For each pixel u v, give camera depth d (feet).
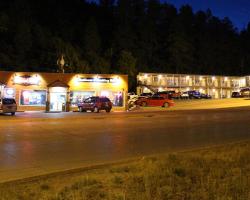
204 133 67.87
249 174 31.63
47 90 159.84
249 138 61.31
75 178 31.81
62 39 293.64
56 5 360.48
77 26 345.72
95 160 42.45
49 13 344.69
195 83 288.71
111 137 62.13
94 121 88.94
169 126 78.79
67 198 25.39
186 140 59.16
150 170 33.32
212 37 410.11
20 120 90.68
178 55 345.72
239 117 100.48
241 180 29.07
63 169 37.19
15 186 29.32
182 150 49.29
